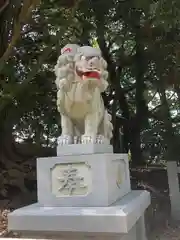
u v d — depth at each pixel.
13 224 2.68
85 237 2.56
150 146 8.96
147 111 8.98
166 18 5.16
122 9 6.93
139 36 7.29
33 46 6.94
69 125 3.18
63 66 3.02
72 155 2.91
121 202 2.93
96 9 6.94
